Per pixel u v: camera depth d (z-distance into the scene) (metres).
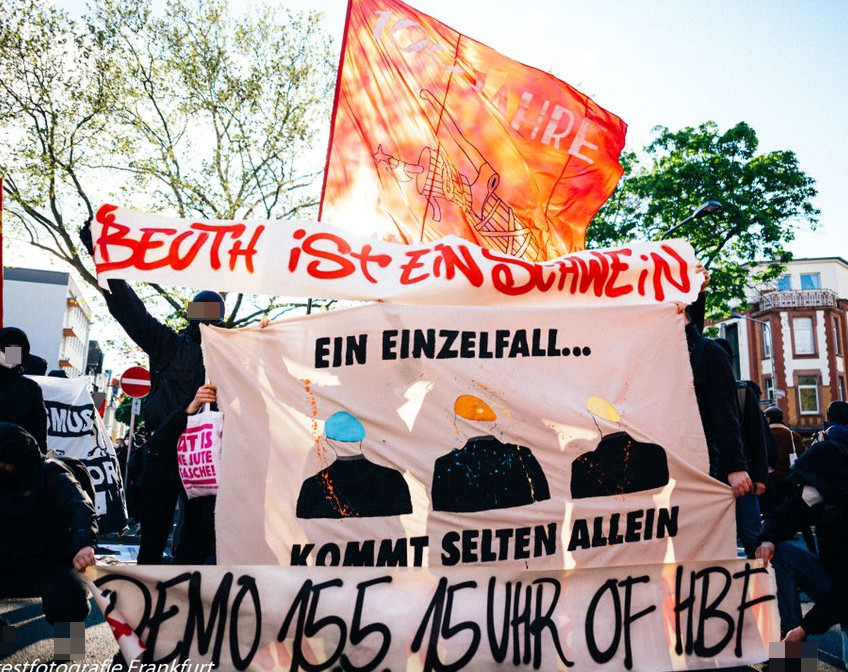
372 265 4.50
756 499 5.62
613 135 6.03
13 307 64.12
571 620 3.96
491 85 5.97
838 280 54.28
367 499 4.06
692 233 25.08
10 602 6.19
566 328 4.43
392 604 3.81
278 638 3.69
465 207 5.80
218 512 3.98
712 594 4.16
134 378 13.76
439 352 4.29
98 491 8.66
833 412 7.70
